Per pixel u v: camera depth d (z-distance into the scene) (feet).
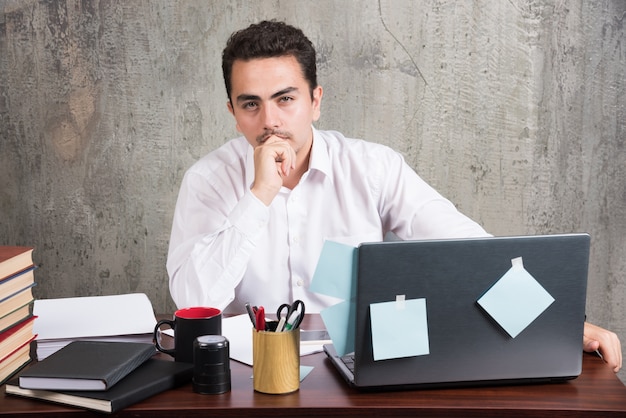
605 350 4.89
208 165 6.76
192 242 5.99
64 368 4.13
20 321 4.60
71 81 9.39
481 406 4.02
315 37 9.26
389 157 6.89
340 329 4.22
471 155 9.45
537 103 9.36
